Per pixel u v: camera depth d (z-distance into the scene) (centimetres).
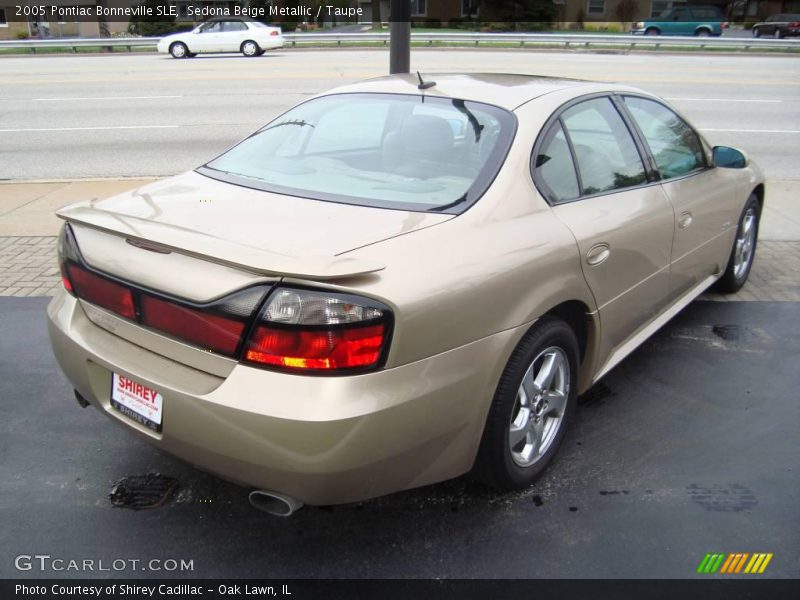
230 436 227
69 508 296
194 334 236
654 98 412
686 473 321
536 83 352
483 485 311
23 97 1547
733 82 1788
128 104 1434
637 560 269
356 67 2050
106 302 263
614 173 349
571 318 321
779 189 845
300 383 221
